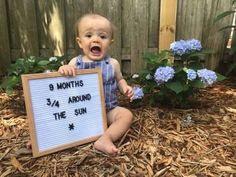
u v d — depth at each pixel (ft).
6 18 3.48
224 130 2.37
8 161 1.96
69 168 1.89
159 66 2.64
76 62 2.34
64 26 3.54
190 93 2.68
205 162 1.97
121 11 3.54
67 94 2.12
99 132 2.23
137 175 1.84
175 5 3.47
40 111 2.01
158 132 2.31
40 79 2.01
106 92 2.34
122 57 3.68
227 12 3.28
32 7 3.47
